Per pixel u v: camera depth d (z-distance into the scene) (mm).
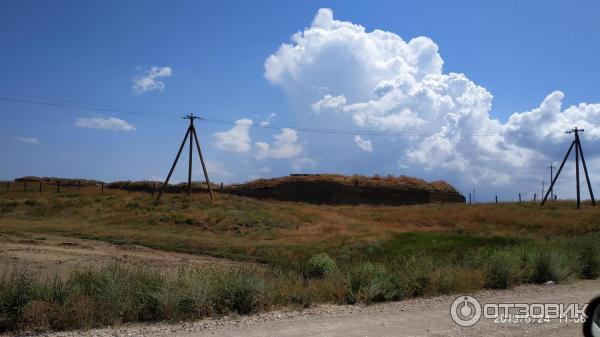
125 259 25328
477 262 15930
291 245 33156
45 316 8602
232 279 10773
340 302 11422
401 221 56312
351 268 13805
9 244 29188
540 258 15805
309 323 8953
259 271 14898
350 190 90938
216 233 40094
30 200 51188
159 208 48125
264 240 36344
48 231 37125
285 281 12578
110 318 8883
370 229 43469
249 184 100750
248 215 45312
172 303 9406
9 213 47156
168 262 25141
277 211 50500
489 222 52406
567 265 16156
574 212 52594
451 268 14633
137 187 94875
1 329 8383
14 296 8805
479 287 13742
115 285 9648
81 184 96812
